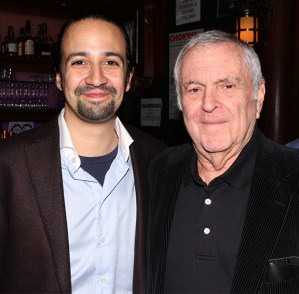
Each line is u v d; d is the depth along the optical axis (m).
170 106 4.48
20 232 1.67
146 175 1.93
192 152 1.86
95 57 1.75
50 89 3.71
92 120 1.77
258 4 3.30
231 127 1.63
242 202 1.61
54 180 1.71
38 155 1.74
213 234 1.59
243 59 1.62
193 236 1.64
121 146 1.89
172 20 4.44
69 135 1.81
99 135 1.82
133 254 1.82
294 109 3.53
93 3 3.87
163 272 1.67
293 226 1.49
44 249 1.66
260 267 1.48
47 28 4.13
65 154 1.79
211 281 1.56
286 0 3.40
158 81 4.60
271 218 1.53
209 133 1.65
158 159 1.96
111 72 1.79
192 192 1.72
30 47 3.70
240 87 1.62
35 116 3.69
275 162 1.66
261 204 1.56
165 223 1.72
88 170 1.83
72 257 1.72
